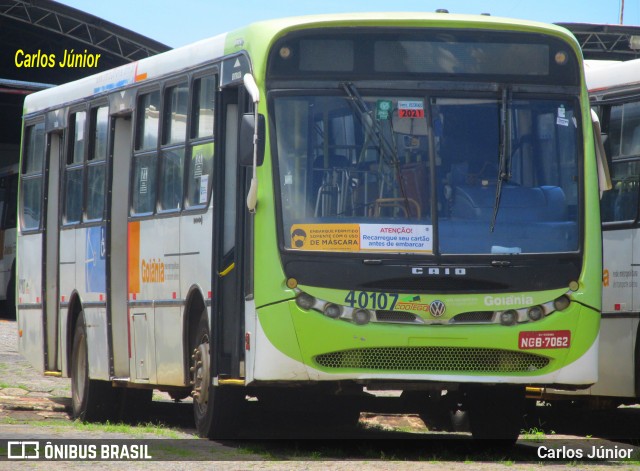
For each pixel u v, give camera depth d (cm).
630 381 2259
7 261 6231
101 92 2558
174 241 2170
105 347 2453
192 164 2122
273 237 1775
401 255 1773
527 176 1836
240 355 1909
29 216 2917
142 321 2314
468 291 1775
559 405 2711
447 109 1828
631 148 2278
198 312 2116
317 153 1797
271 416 2566
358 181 1792
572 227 1831
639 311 2234
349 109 1812
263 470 1583
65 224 2703
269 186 1784
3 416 2586
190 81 2153
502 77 1853
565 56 1880
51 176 2812
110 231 2445
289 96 1809
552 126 1856
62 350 2706
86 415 2553
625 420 2805
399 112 1817
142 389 2616
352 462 1677
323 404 2255
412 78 1831
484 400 2008
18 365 3619
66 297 2688
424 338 1756
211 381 1966
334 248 1770
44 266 2784
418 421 2594
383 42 1833
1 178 6353
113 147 2472
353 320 1753
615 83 2319
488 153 1825
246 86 1809
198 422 2045
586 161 1859
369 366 1766
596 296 1827
